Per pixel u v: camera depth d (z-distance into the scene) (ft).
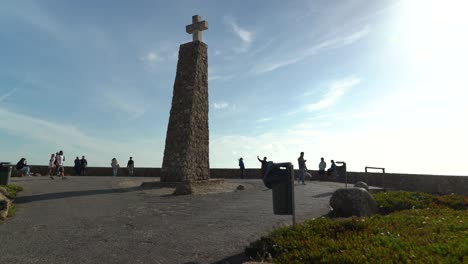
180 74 72.79
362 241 16.76
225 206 40.14
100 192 52.54
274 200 21.27
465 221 22.41
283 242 18.15
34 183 62.03
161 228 27.45
